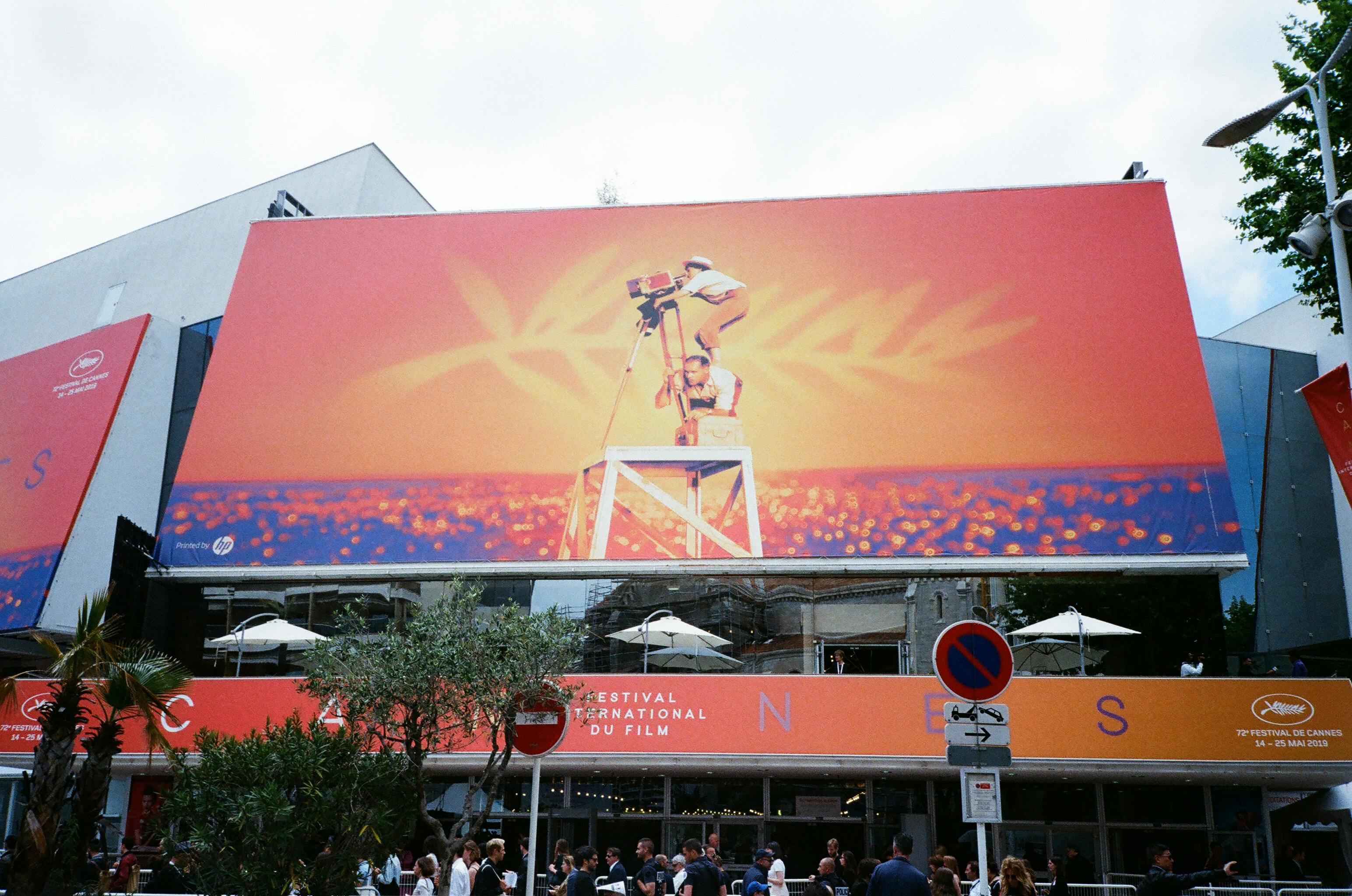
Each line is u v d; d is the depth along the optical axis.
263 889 9.84
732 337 27.00
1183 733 19.42
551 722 12.79
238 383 27.97
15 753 21.48
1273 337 32.16
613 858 14.55
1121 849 21.41
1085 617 22.77
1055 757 19.42
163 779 23.20
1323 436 16.75
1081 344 25.95
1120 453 24.84
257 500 26.64
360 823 10.61
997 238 27.25
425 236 29.20
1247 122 15.49
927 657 24.08
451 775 22.92
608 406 26.70
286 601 26.22
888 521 24.88
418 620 13.69
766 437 25.94
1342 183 20.28
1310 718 19.34
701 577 25.11
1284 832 21.98
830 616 24.61
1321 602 27.92
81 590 27.20
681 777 22.30
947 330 26.45
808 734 20.11
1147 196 27.31
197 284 35.06
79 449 28.64
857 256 27.53
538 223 28.94
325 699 13.07
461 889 14.11
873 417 25.84
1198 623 23.75
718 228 28.30
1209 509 24.16
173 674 12.55
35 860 11.12
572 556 25.34
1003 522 24.58
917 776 21.44
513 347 27.59
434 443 26.80
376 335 28.14
